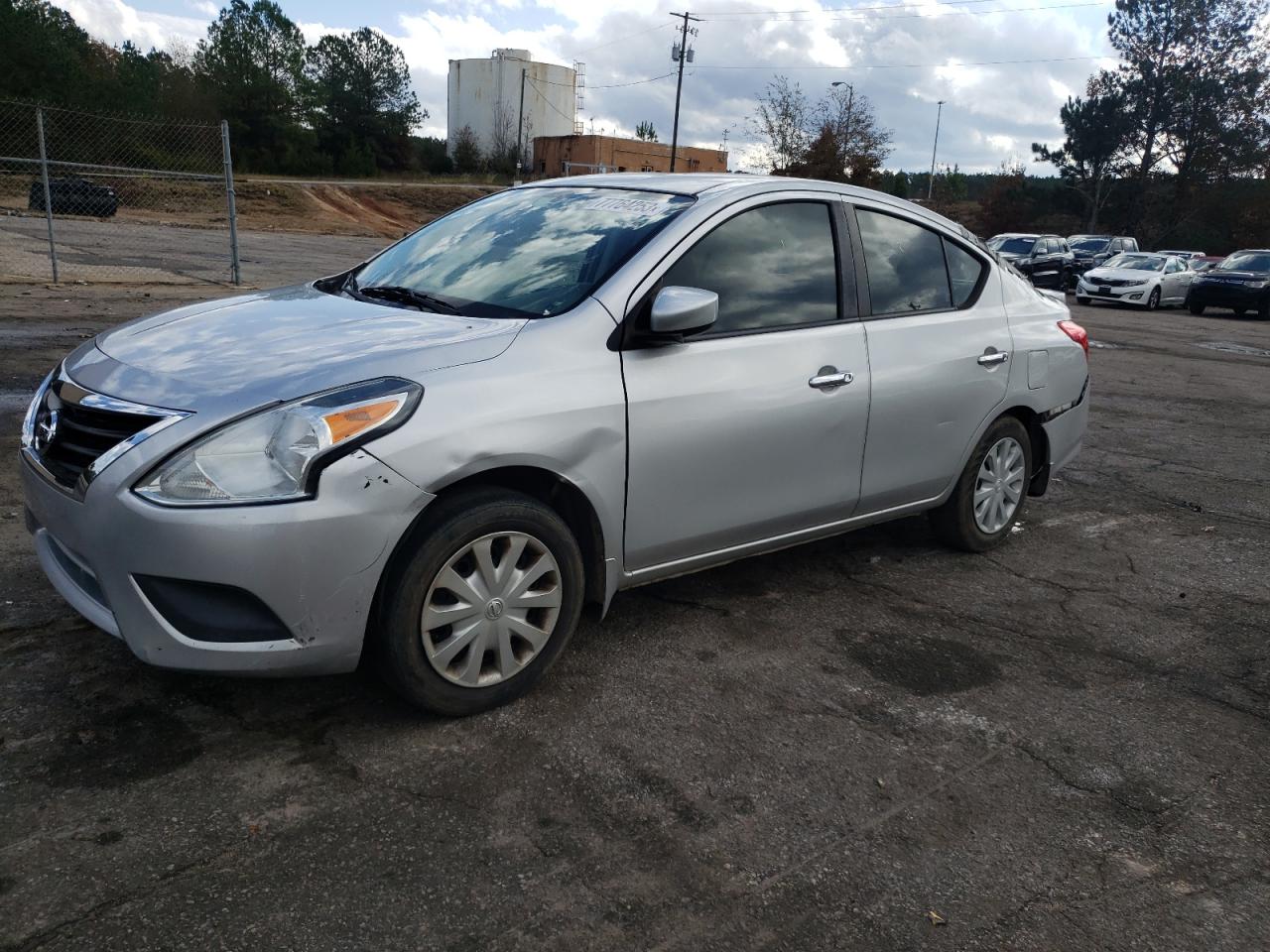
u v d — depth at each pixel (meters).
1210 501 6.33
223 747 2.81
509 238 3.80
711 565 3.71
